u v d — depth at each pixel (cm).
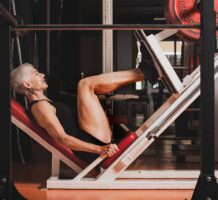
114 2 785
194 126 523
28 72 239
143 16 848
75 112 259
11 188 146
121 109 414
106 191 233
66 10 476
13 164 329
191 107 417
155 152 401
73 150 246
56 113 244
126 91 443
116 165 238
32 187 241
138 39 250
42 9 397
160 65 235
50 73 392
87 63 916
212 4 141
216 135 308
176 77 236
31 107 238
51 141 243
